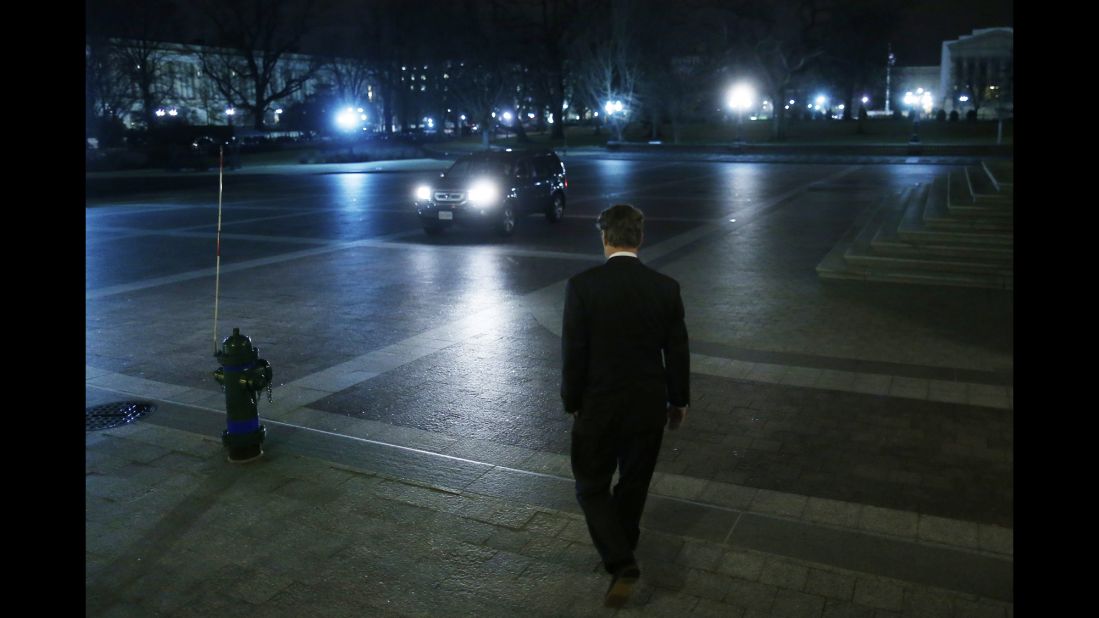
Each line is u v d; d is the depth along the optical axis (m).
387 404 6.46
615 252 3.65
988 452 5.29
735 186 28.25
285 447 5.56
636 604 3.61
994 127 73.25
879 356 7.55
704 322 8.95
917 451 5.33
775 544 4.12
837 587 3.71
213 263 13.59
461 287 11.25
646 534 4.24
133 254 14.70
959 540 4.13
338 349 8.16
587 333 3.50
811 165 40.69
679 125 72.69
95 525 4.41
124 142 58.47
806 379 6.90
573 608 3.60
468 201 15.80
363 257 14.05
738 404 6.30
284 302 10.44
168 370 7.53
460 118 98.88
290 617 3.59
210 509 4.62
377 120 92.69
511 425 5.96
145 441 5.67
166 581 3.88
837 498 4.65
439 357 7.80
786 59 61.94
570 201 23.55
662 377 3.56
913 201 17.09
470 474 5.08
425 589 3.78
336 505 4.66
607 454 3.55
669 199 23.73
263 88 74.31
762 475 4.99
